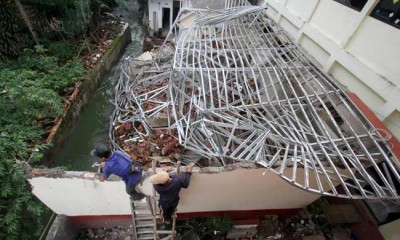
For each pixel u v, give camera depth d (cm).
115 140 607
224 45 611
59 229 423
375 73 388
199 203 446
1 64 670
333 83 448
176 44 638
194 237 460
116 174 346
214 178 384
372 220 454
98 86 848
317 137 359
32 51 723
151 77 707
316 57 539
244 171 375
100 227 488
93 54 870
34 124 570
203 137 471
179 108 542
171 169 383
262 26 680
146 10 1185
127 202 412
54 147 599
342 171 361
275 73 468
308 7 562
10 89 528
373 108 402
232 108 428
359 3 426
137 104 650
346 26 451
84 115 757
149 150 554
